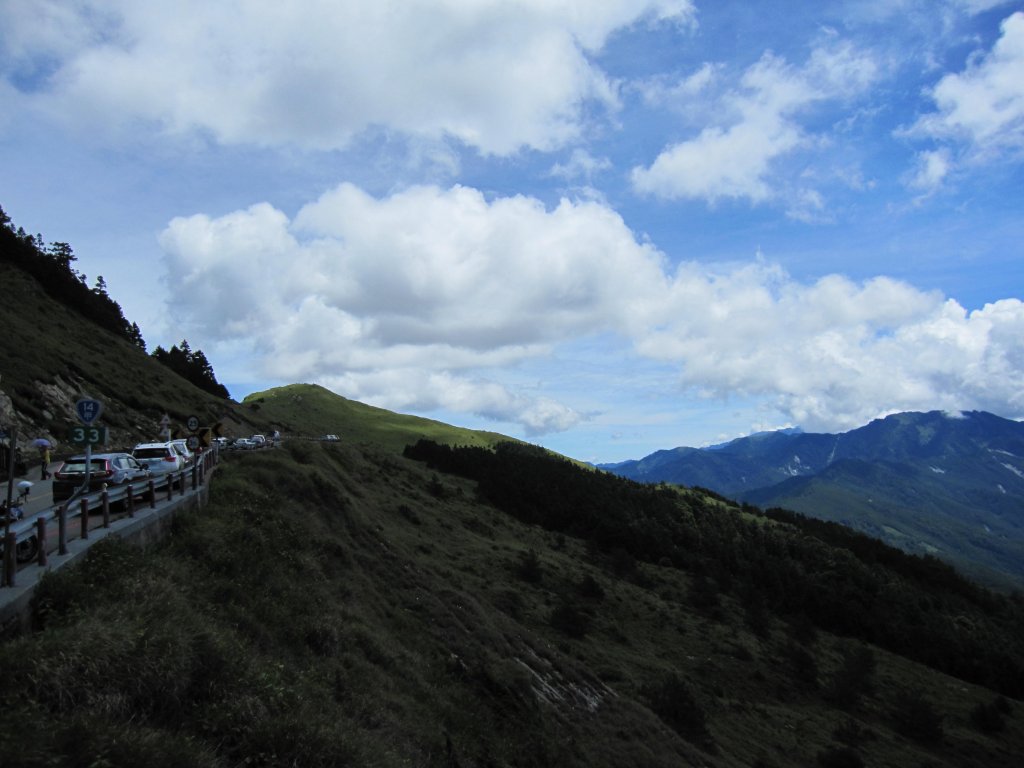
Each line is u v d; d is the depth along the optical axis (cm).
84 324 8694
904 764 4438
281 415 16475
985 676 7794
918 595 11181
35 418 4834
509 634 3262
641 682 4088
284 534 2600
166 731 769
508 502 9481
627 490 12400
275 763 845
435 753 1562
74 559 1144
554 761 2186
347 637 1892
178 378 9894
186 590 1370
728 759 3456
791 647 6194
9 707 655
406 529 5253
